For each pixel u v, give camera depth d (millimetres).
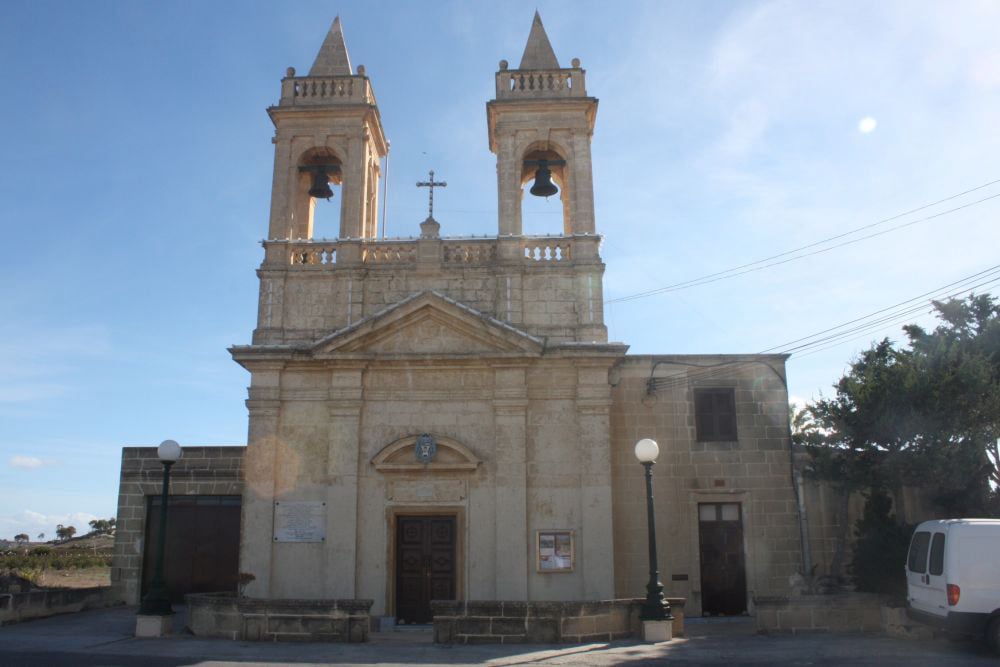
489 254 22172
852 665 13242
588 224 22250
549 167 23750
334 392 20922
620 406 22844
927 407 18594
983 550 14617
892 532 18766
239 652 14594
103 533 79875
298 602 16172
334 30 24609
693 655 14375
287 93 23422
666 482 22391
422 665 13250
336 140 23125
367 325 20969
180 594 25250
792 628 17438
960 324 22406
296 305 21953
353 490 20375
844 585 20688
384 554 20141
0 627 19078
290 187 22844
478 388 21016
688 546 22047
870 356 20719
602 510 20156
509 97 23141
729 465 22562
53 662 13352
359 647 15359
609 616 16656
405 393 21047
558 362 21062
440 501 20422
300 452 20828
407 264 22031
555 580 19906
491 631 15898
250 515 20391
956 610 14414
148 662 13406
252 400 20984
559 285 21812
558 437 20734
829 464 20031
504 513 20141
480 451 20688
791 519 22328
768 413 22953
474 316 20953
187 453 25938
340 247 22141
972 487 19828
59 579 33969
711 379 23062
